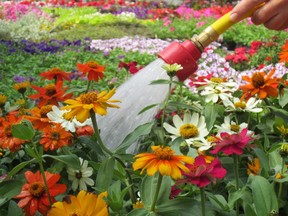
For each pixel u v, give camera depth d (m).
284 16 0.77
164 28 3.69
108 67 2.28
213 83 0.79
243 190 0.51
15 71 2.20
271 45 2.31
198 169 0.44
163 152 0.44
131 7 4.76
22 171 0.68
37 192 0.52
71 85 1.76
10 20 4.28
